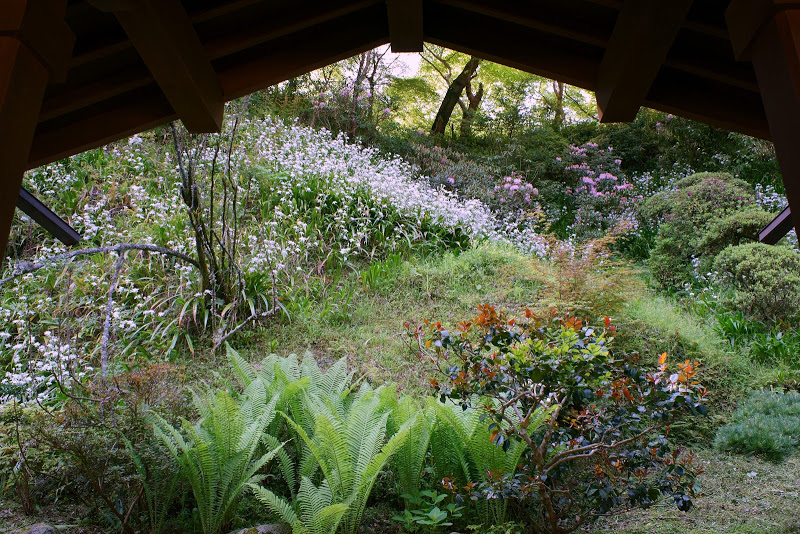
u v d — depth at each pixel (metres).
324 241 6.75
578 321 2.91
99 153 6.83
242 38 2.82
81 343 4.77
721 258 6.46
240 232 6.06
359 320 5.55
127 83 2.77
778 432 4.06
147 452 3.00
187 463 2.93
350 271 6.53
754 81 2.64
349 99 10.83
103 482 3.01
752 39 1.95
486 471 3.04
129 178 6.75
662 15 2.32
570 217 10.61
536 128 13.48
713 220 7.29
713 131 11.52
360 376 4.57
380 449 3.36
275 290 5.35
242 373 3.92
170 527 3.05
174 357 4.71
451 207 7.87
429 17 3.14
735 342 5.51
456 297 6.05
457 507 3.14
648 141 12.67
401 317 5.64
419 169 10.46
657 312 5.64
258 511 3.22
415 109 15.47
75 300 5.04
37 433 2.99
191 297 5.12
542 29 2.85
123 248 4.27
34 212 4.37
